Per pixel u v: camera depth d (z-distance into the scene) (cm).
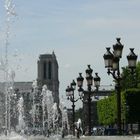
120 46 3506
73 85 6200
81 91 5575
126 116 8306
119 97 3484
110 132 7425
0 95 5988
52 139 5047
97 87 4856
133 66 3541
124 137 3366
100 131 7906
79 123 6431
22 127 7131
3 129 6003
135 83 12106
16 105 7300
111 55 3562
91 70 5016
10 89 5906
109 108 10088
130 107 8350
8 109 6028
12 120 7150
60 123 10062
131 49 3572
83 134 6431
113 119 9756
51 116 9244
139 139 3042
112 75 3516
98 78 4866
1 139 4350
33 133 7256
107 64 3553
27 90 17738
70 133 8331
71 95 6206
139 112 8350
